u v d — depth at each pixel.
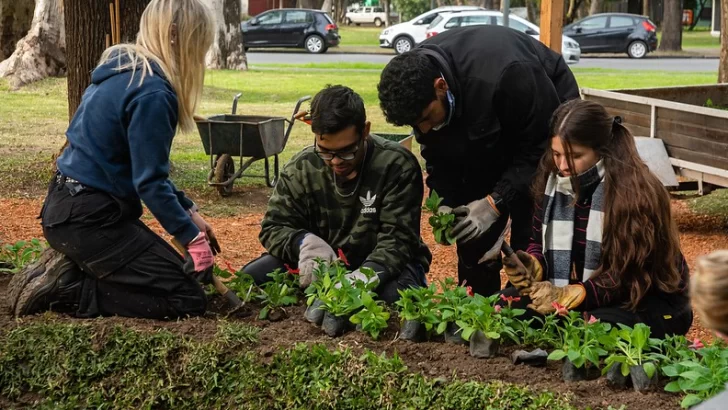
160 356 3.75
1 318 4.09
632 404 3.34
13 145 11.88
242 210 8.83
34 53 17.73
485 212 4.43
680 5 36.44
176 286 4.05
